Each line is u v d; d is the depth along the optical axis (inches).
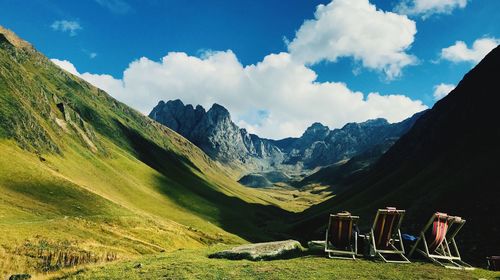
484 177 4151.1
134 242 2706.7
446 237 1051.9
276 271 794.8
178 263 914.7
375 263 882.1
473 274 786.2
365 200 7155.5
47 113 7480.3
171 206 7628.0
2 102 5866.1
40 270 1413.6
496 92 6333.7
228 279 748.0
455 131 6815.9
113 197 5812.0
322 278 733.3
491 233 2982.3
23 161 4571.9
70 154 6742.1
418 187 5526.6
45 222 2423.7
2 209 2933.1
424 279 725.3
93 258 1731.1
